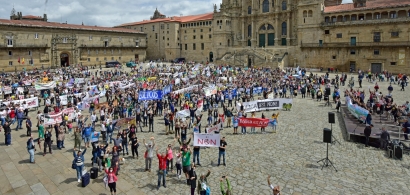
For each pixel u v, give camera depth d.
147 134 29.44
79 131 24.70
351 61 84.25
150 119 30.12
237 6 116.00
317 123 32.38
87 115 37.22
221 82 55.75
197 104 36.62
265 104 39.41
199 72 72.81
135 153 24.30
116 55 118.31
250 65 101.12
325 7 94.75
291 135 28.12
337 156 22.45
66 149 25.25
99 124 33.03
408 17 72.50
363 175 19.03
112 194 16.92
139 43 128.88
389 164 20.80
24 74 69.56
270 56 96.88
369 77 64.81
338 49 86.12
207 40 122.75
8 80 56.06
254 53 99.81
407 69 73.81
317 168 20.25
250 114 37.62
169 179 19.33
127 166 21.53
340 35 86.00
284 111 39.09
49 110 37.69
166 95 44.09
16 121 34.31
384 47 77.00
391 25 75.88
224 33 114.06
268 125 29.06
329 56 88.38
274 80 56.91
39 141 24.77
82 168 18.88
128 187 18.17
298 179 18.59
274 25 108.00
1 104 35.00
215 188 17.59
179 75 65.19
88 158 23.27
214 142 21.39
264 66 96.31
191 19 129.62
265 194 16.81
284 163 21.25
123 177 19.64
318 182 18.12
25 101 36.56
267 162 21.50
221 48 115.25
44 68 91.88
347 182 18.06
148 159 20.36
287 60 98.25
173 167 21.33
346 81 65.31
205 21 122.31
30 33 89.38
